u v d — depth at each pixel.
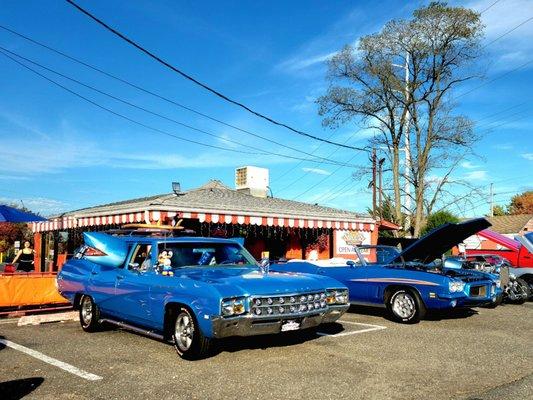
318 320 6.51
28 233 34.72
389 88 31.84
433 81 31.02
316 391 4.94
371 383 5.20
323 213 17.06
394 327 8.67
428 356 6.39
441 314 10.47
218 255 7.60
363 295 9.93
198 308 5.86
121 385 5.17
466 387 5.09
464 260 12.97
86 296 8.30
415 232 31.42
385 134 33.00
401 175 31.73
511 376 5.51
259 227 17.55
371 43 30.88
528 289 12.91
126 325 7.40
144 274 6.96
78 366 5.92
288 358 6.22
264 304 5.93
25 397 4.82
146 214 12.90
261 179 19.75
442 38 30.06
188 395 4.84
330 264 13.36
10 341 7.45
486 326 8.85
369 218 18.72
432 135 31.42
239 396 4.80
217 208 13.91
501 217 51.50
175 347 6.43
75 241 20.62
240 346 6.87
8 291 10.05
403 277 9.32
